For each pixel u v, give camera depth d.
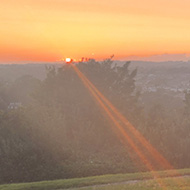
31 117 27.23
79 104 31.89
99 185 16.08
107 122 29.34
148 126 29.47
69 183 16.66
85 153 24.45
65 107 31.30
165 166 22.69
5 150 22.27
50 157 22.55
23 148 22.56
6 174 20.23
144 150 24.84
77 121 29.12
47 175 20.33
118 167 22.00
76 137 26.62
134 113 34.03
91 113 30.80
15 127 25.67
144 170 21.80
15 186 16.80
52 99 32.75
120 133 27.88
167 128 28.33
